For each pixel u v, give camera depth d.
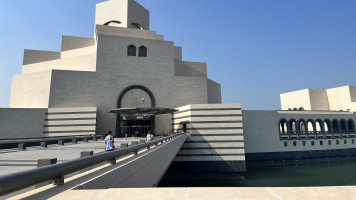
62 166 2.99
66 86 42.06
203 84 48.62
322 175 40.69
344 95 71.69
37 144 21.92
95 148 18.19
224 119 38.12
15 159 11.37
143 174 7.55
